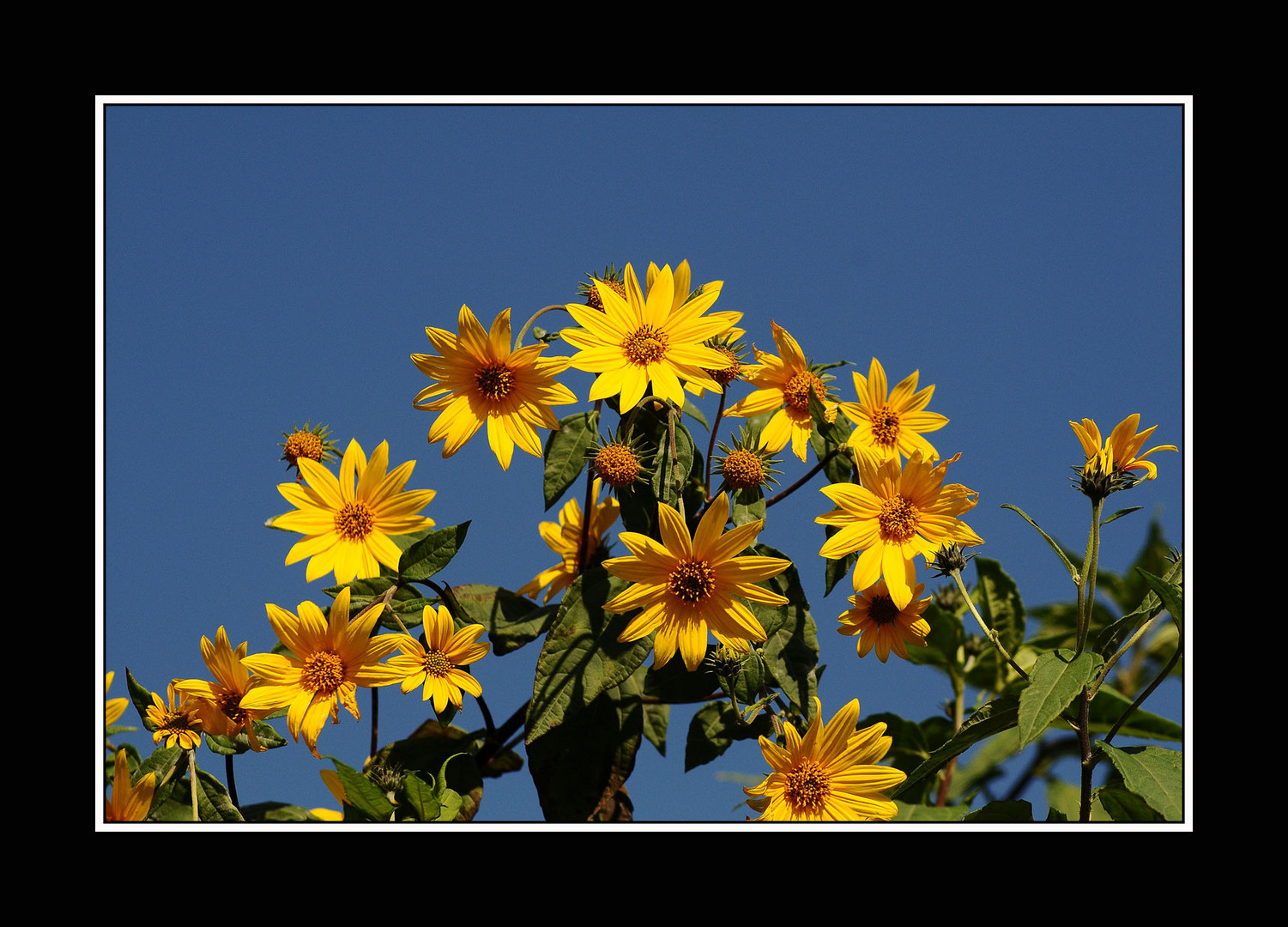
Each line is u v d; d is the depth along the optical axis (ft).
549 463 6.97
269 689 6.82
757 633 6.82
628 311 6.94
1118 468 6.90
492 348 6.91
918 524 6.91
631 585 6.87
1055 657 6.81
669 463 6.96
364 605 6.91
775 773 6.87
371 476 6.93
